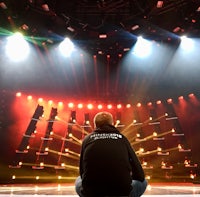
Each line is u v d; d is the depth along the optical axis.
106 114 3.45
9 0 8.20
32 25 9.20
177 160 10.73
